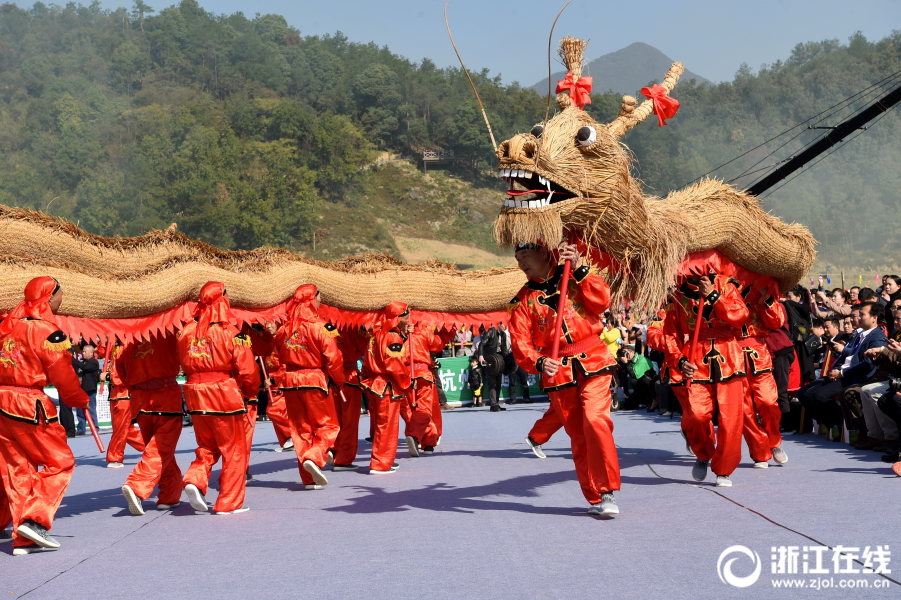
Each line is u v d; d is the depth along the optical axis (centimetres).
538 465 840
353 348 879
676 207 636
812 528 470
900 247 11538
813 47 17812
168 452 666
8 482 523
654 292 562
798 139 13925
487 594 367
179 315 673
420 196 15525
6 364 527
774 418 733
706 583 371
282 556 467
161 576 433
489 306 921
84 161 12569
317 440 738
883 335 845
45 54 17600
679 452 895
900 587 354
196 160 12862
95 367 1533
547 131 521
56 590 415
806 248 725
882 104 2592
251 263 755
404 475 804
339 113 17688
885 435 762
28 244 616
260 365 895
